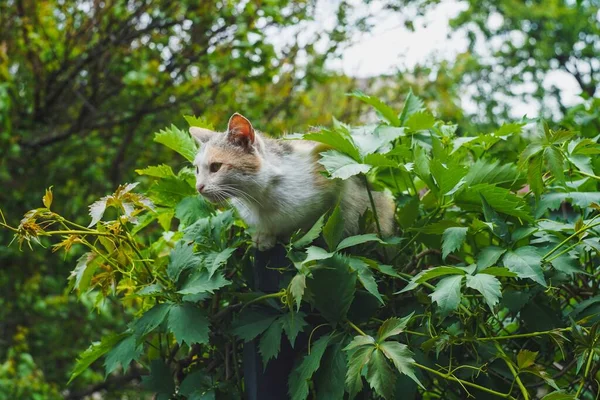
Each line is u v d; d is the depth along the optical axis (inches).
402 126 48.0
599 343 37.8
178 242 43.5
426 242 45.3
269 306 42.8
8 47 138.9
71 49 136.1
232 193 48.0
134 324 42.8
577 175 47.0
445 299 37.2
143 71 124.5
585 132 56.3
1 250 139.2
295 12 128.3
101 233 42.0
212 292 39.7
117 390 151.0
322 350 39.3
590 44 290.7
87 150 148.6
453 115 150.4
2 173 135.7
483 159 45.9
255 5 120.0
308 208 47.3
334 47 132.3
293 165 48.3
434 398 46.0
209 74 134.3
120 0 128.0
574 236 40.0
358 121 143.6
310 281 40.7
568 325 42.5
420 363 41.0
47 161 147.6
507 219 43.7
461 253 46.4
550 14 280.8
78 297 44.6
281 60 132.0
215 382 43.5
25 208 147.9
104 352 43.9
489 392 38.5
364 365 37.1
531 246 40.6
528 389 43.3
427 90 149.6
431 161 41.9
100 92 146.4
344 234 47.4
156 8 130.3
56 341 148.5
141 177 142.7
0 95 122.2
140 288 43.8
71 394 152.9
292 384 39.8
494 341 41.0
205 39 129.7
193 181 50.9
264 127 133.5
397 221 47.1
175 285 41.8
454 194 43.7
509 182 44.6
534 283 42.3
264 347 40.7
